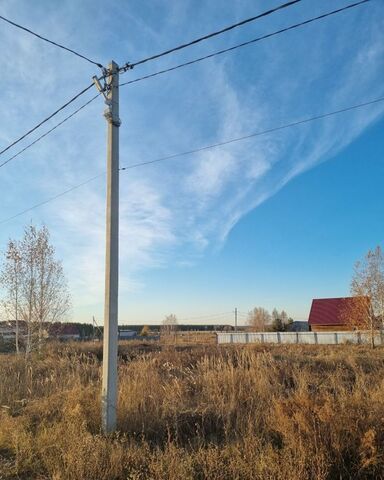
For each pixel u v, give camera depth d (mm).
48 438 7500
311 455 5688
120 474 6055
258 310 86625
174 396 9062
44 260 30609
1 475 6480
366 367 16094
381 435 5918
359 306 40844
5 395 11148
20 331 29516
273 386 9625
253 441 6309
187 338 66688
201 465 6070
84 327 64750
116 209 8766
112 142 8961
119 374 12141
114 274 8539
